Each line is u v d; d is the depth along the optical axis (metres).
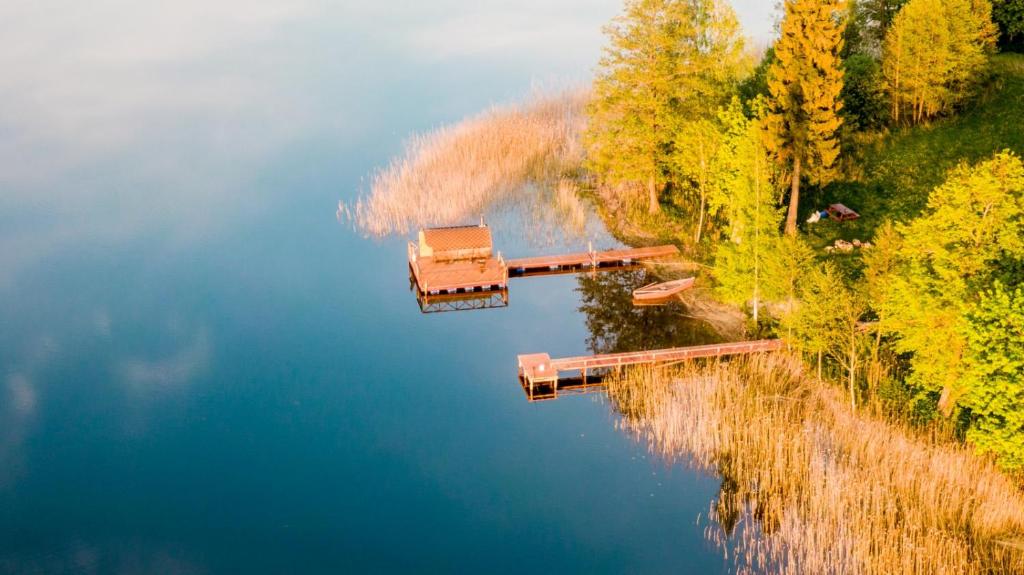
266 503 47.47
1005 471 43.84
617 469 49.19
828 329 50.44
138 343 63.06
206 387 58.00
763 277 58.75
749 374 54.69
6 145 99.44
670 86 73.94
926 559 39.53
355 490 48.44
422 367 59.94
